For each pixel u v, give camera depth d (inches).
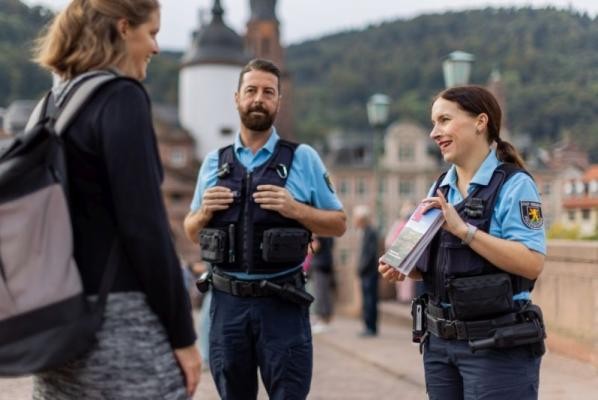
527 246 125.0
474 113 132.2
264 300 161.8
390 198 2864.2
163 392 94.8
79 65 99.2
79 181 93.7
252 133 168.1
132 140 93.0
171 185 2396.7
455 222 125.0
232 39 2566.4
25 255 87.5
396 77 4311.0
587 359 295.1
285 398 162.6
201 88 2522.1
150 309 95.2
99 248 93.7
